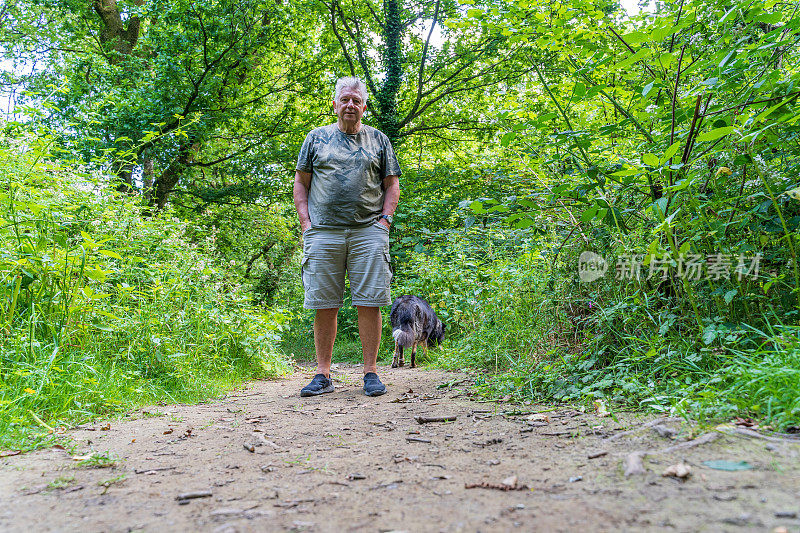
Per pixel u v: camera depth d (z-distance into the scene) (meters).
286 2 12.51
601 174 3.32
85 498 1.63
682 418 2.12
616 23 4.43
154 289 4.56
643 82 3.70
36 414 2.75
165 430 2.68
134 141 9.79
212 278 5.83
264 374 5.55
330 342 4.06
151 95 10.17
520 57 11.48
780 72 2.80
